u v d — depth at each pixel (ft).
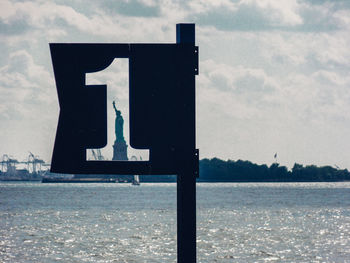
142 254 267.18
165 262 244.01
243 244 308.19
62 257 261.44
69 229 390.21
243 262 250.16
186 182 59.57
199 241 320.70
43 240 324.19
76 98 59.36
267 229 393.91
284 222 456.04
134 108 59.36
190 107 59.57
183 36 60.18
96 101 59.31
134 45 59.26
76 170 59.26
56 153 59.41
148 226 410.93
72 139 59.36
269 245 304.91
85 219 483.10
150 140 59.36
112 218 493.36
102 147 59.36
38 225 423.64
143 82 59.36
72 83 59.31
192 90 59.62
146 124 59.41
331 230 387.96
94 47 59.26
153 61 59.41
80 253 272.51
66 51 59.26
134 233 360.07
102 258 256.93
